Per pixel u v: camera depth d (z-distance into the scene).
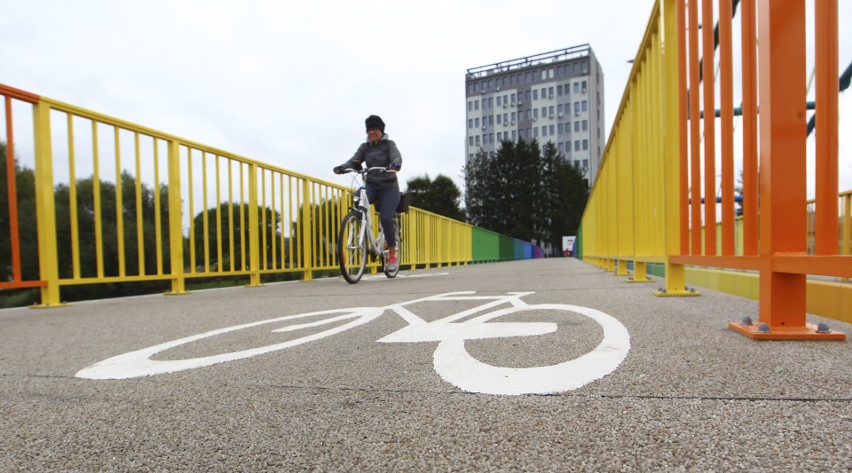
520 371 1.36
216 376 1.44
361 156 5.96
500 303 2.88
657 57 3.44
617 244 5.79
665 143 3.06
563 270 8.02
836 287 2.12
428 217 12.94
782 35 1.60
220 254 5.50
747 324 1.76
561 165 74.06
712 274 3.64
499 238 27.62
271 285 6.10
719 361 1.37
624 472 0.77
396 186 6.02
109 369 1.56
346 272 5.27
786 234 1.65
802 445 0.83
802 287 1.66
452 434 0.95
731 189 2.15
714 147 2.39
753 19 1.88
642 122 4.02
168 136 4.84
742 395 1.09
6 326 2.61
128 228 7.07
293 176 6.84
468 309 2.68
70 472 0.86
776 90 1.61
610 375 1.28
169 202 4.89
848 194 4.55
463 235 18.02
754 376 1.22
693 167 2.68
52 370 1.58
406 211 6.52
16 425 1.09
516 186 68.00
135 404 1.21
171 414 1.13
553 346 1.64
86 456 0.92
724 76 2.16
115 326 2.51
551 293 3.38
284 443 0.94
